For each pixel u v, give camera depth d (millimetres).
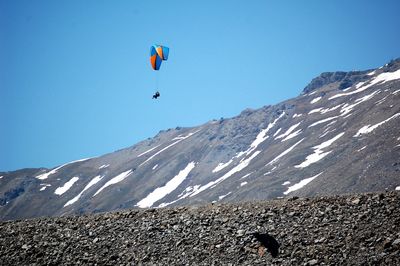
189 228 111688
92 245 109438
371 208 108062
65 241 112250
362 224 102625
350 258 93062
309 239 100812
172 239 108188
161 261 100875
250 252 99750
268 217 111625
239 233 106062
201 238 106812
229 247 102125
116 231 114688
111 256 103750
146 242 108188
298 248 98500
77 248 108688
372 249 94250
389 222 101312
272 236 103500
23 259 106438
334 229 102625
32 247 110500
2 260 106625
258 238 103312
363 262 91000
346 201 113688
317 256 95312
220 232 107938
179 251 103500
